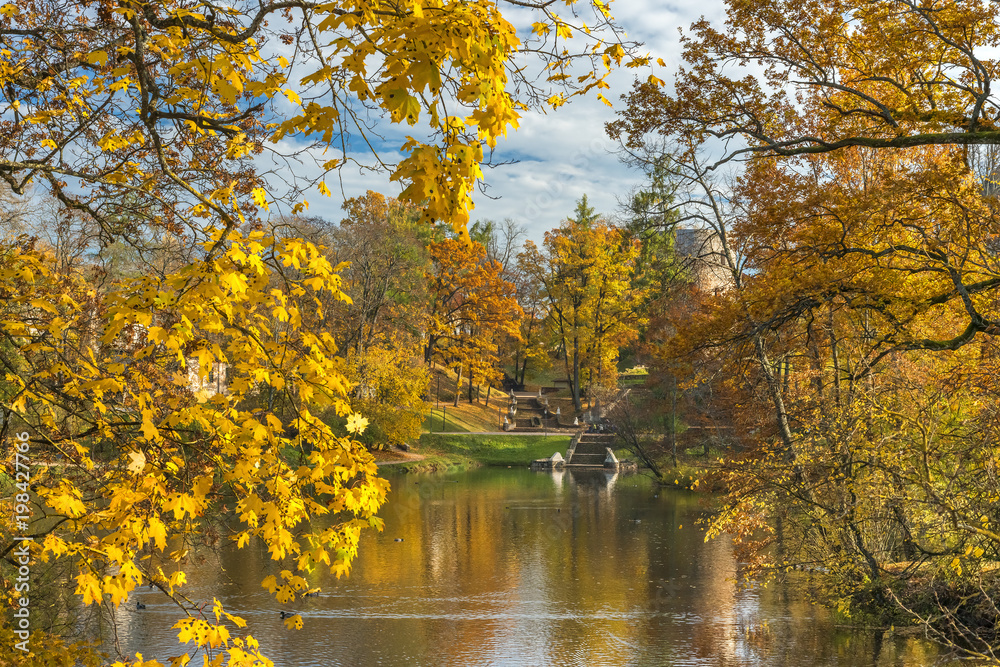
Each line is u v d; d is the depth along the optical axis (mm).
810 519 13156
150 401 3316
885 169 11133
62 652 3924
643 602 13680
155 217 4957
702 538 19938
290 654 10734
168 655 9719
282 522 2805
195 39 3529
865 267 10359
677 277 17672
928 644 10266
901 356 12852
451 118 2539
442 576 15594
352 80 2387
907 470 10070
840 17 10328
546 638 11578
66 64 4441
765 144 11617
